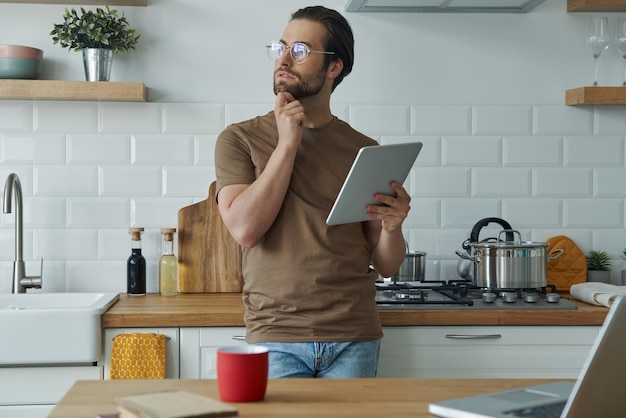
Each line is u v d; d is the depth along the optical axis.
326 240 2.36
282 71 2.43
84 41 3.29
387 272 2.61
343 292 2.37
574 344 2.88
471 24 3.53
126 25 3.42
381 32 3.50
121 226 3.43
